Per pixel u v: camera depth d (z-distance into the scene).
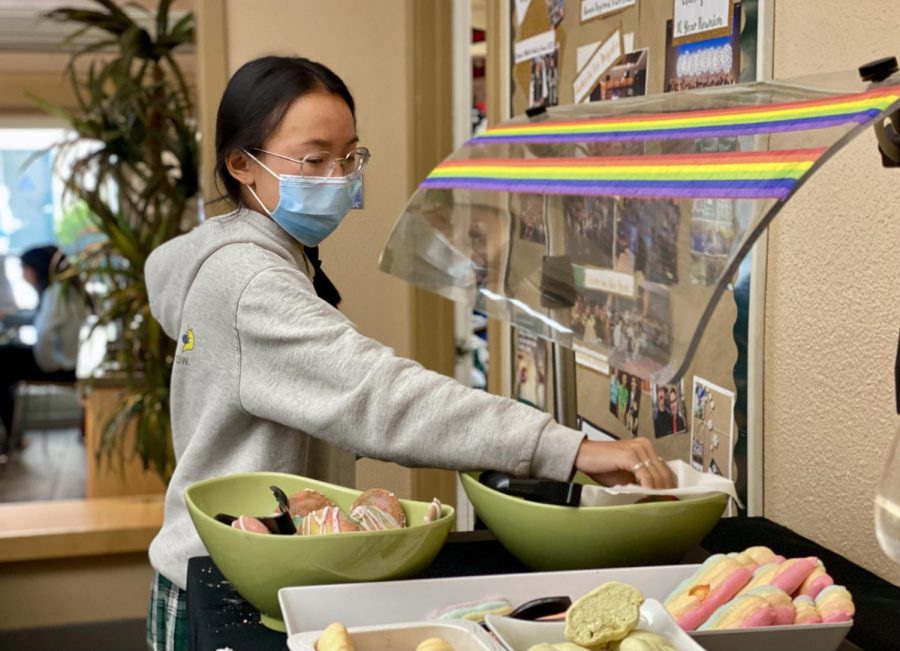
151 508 4.11
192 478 1.30
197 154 3.88
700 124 1.15
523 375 2.47
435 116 2.55
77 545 3.76
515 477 1.13
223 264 1.26
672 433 1.75
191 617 1.12
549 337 1.19
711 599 0.94
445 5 2.49
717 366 1.59
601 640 0.85
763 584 0.94
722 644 0.86
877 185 1.23
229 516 1.08
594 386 2.09
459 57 2.63
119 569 3.85
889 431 1.22
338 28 2.34
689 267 0.99
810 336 1.38
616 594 0.86
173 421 1.37
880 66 1.01
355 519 1.07
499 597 0.99
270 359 1.21
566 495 1.09
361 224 1.68
